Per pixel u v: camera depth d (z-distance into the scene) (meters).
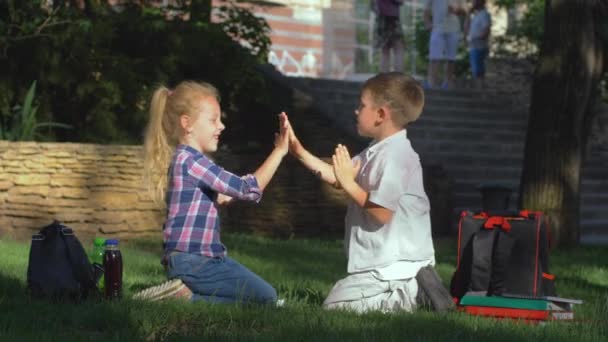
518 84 20.05
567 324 5.77
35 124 13.25
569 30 12.42
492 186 12.62
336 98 17.66
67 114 14.51
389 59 19.94
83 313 5.30
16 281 6.66
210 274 5.95
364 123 6.34
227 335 4.88
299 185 13.46
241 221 13.34
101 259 6.63
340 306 6.27
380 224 6.23
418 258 6.29
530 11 22.33
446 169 16.45
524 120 19.78
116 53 14.69
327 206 13.55
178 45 14.89
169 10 15.97
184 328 5.18
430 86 21.16
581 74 12.47
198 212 5.96
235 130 16.22
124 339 4.77
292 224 13.34
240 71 15.27
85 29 13.58
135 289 6.91
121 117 14.58
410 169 6.24
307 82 17.59
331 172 6.34
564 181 12.62
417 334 5.14
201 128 6.03
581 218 16.06
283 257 9.98
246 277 6.01
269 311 5.55
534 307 6.01
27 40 13.64
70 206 11.55
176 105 6.00
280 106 16.39
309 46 25.19
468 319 5.73
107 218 11.61
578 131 12.65
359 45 26.12
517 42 22.34
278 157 6.12
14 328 4.94
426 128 17.97
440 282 6.25
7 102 13.63
